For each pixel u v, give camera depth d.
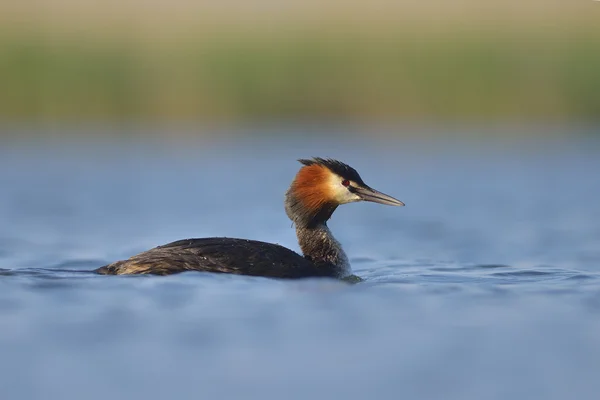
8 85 35.69
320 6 42.97
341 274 14.59
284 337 10.96
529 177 27.81
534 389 9.52
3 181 27.03
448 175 28.20
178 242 14.12
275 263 13.74
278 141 33.72
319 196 14.85
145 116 36.25
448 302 12.66
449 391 9.45
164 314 11.69
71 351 10.48
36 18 40.06
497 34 39.25
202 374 9.84
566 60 37.22
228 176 27.95
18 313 11.59
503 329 11.41
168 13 41.97
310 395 9.21
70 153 31.78
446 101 36.53
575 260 16.69
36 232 19.73
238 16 41.81
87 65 36.62
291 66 37.06
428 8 42.25
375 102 36.56
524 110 36.44
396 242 19.22
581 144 33.25
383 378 9.75
